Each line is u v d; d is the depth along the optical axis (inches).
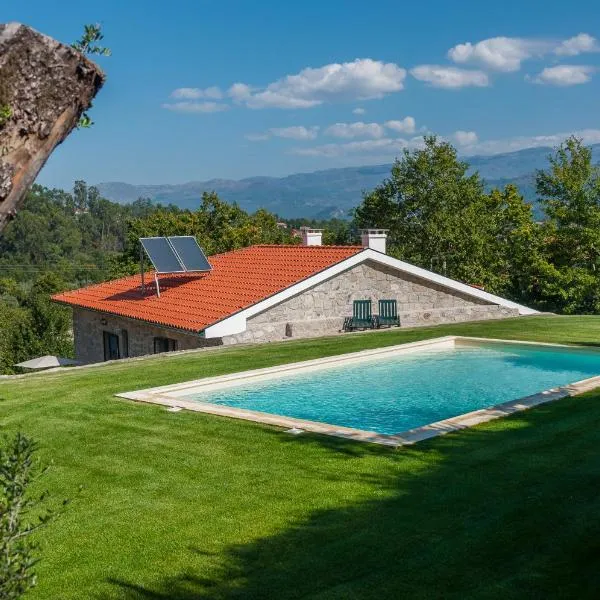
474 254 1782.7
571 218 1638.8
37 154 111.2
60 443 481.1
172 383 679.7
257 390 730.2
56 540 330.3
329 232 2381.9
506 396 723.4
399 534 325.1
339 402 688.4
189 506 369.1
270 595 275.0
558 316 1211.9
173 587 285.6
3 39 105.5
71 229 5295.3
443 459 432.5
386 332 1016.9
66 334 1414.9
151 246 1066.7
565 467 406.0
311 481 401.4
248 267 1115.9
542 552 299.4
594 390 608.7
